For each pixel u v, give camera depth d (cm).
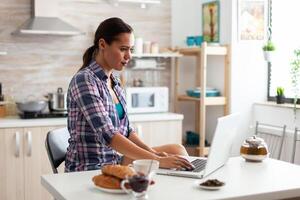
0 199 372
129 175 163
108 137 206
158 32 480
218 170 209
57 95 407
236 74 442
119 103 242
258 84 453
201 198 162
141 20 472
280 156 400
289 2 426
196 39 460
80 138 221
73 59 450
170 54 453
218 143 197
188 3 491
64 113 405
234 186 179
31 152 379
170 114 434
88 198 161
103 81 224
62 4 440
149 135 418
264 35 450
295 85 405
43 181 192
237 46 440
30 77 435
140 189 155
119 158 232
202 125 434
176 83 480
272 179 193
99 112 209
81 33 415
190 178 191
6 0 421
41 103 398
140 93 429
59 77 445
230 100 440
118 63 221
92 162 221
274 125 423
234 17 437
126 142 204
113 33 218
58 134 241
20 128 374
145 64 450
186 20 492
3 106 407
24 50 431
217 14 453
